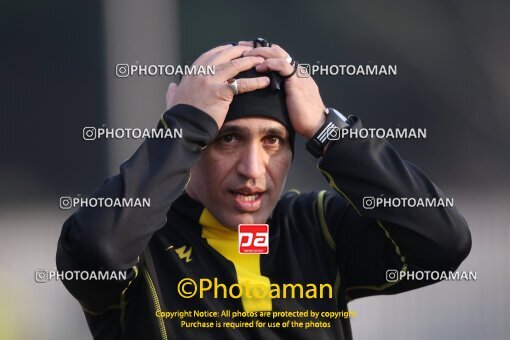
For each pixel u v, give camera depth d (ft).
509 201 140.46
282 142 26.05
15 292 67.00
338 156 26.16
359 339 72.33
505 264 91.71
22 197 134.41
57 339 64.34
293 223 27.20
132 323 25.40
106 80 143.95
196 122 25.00
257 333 25.25
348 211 27.48
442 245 26.11
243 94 25.31
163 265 25.86
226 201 25.64
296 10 168.45
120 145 131.13
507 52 164.86
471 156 157.38
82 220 24.00
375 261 27.07
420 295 80.53
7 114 139.33
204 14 164.55
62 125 140.05
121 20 148.36
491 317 76.64
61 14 144.46
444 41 166.61
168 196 24.48
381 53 166.20
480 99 162.30
